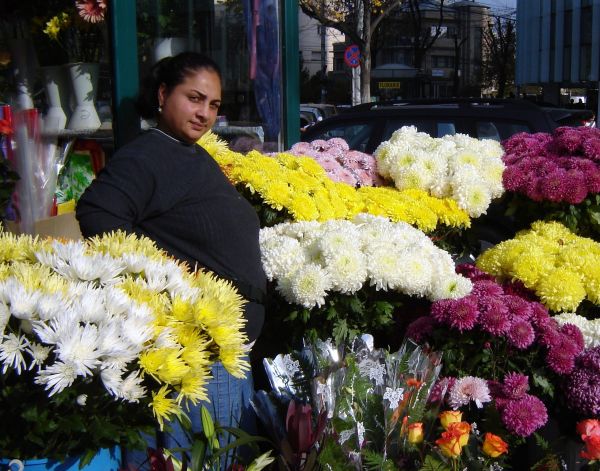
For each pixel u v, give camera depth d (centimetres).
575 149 438
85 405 174
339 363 235
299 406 209
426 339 305
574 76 3575
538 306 310
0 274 187
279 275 321
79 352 164
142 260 204
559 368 287
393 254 325
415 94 4097
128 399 174
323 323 328
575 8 3506
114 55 368
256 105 495
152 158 258
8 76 381
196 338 186
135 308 179
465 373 298
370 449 225
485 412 267
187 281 203
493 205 530
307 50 5238
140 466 206
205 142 381
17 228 334
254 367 339
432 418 239
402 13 3919
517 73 4200
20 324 171
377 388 231
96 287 191
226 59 462
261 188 367
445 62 6100
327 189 394
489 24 5359
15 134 339
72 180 388
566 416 287
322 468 204
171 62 271
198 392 184
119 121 373
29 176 343
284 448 199
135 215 257
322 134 709
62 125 386
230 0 457
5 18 377
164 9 404
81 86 385
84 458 180
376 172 467
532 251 367
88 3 367
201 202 265
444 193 435
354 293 320
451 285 324
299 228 348
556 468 253
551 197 418
